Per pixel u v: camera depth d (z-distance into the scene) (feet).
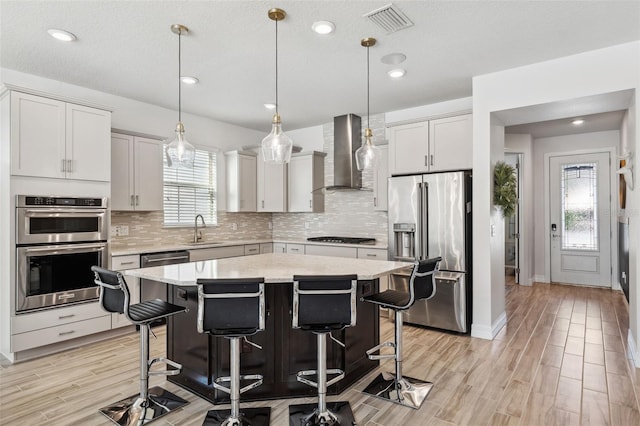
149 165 14.35
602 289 19.01
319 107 15.72
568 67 10.60
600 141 19.26
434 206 12.97
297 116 17.16
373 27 9.01
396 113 16.34
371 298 8.60
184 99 14.67
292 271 8.25
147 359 7.80
